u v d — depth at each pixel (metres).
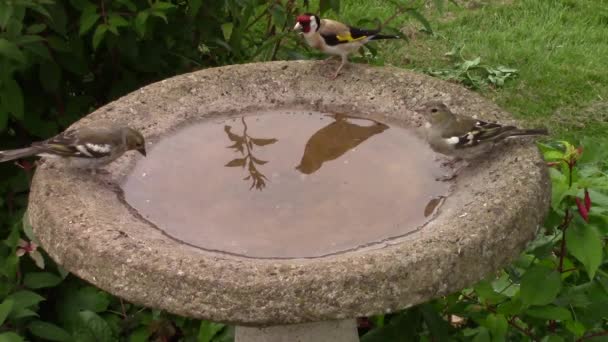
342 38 1.75
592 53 2.47
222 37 1.87
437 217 1.38
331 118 1.57
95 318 1.63
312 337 1.48
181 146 1.52
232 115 1.58
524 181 1.38
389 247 1.31
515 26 2.61
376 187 1.45
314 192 1.44
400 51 2.48
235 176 1.47
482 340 1.49
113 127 1.47
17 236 1.62
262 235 1.38
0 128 1.60
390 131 1.54
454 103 1.54
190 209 1.42
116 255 1.30
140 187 1.46
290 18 1.91
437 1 1.84
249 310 1.27
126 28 1.70
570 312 1.50
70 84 1.78
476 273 1.31
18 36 1.59
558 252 1.53
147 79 1.81
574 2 2.75
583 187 1.44
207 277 1.27
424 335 1.59
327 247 1.36
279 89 1.60
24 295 1.58
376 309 1.28
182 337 1.70
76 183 1.42
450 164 1.47
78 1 1.67
